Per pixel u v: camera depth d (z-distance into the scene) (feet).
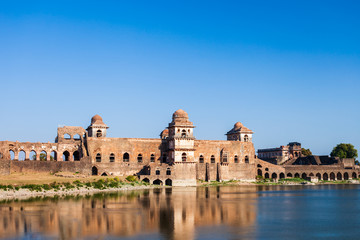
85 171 376.89
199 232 148.36
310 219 179.93
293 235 145.48
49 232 146.51
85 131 405.59
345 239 140.36
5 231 147.95
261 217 183.42
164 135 474.08
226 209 207.62
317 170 504.84
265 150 649.20
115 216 180.45
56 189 299.38
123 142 417.28
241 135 471.21
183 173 406.82
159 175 398.62
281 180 478.18
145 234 144.46
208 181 431.84
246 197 276.62
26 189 283.79
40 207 206.90
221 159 449.06
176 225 160.86
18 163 353.51
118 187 345.31
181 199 255.50
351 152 623.36
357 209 215.10
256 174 478.18
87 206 212.64
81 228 153.58
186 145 411.34
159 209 204.54
